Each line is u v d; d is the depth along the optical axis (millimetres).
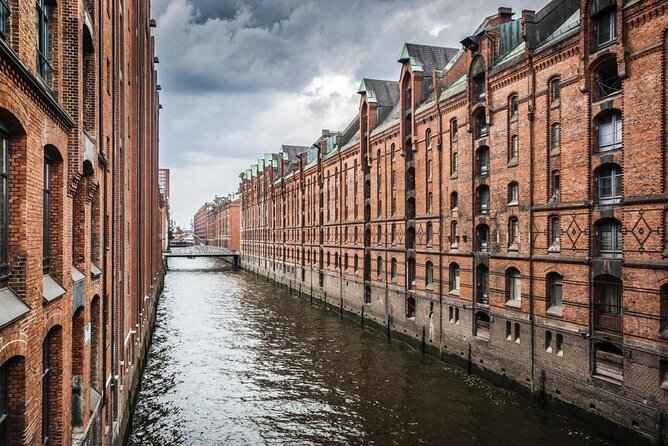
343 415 20625
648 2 16016
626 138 16953
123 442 17359
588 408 18422
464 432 18578
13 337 6586
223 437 18734
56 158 9273
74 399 10859
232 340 34344
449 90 28625
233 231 129625
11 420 7082
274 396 23016
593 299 18453
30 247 7320
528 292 21562
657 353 15727
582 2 18656
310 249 54844
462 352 26578
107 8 14602
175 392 23719
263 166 82188
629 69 16859
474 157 25812
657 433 15703
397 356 29844
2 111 6340
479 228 25781
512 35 24922
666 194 15516
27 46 7254
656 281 15797
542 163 21047
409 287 33094
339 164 47031
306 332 37062
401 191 34125
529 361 21500
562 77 19984
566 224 19703
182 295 57906
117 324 16375
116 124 16125
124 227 18422
